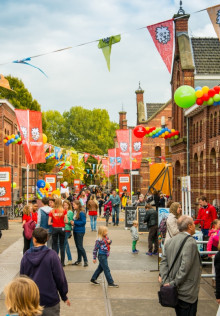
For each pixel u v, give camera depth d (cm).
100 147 9912
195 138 3030
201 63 3281
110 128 10281
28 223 1280
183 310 595
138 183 5788
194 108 2825
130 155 3164
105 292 986
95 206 2230
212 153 2683
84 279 1115
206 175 2692
